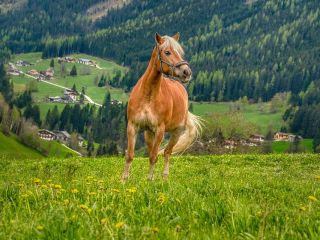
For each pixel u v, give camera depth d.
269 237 5.89
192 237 5.82
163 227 6.24
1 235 5.82
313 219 6.89
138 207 7.86
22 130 153.50
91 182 10.24
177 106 14.59
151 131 13.50
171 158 28.91
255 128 77.31
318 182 15.88
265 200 9.77
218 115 71.44
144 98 12.96
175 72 12.59
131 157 13.26
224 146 69.69
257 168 24.30
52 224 6.22
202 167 23.36
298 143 148.12
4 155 28.47
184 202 8.20
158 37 12.96
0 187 9.50
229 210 7.35
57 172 19.30
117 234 5.77
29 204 8.11
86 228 6.09
